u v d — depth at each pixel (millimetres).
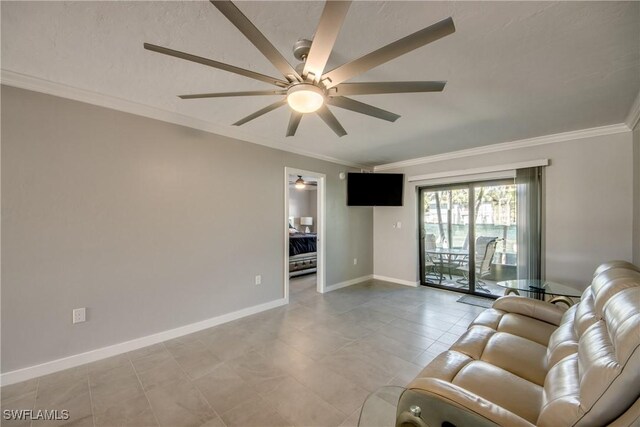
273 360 2367
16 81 2012
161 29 1523
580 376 1093
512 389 1324
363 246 5270
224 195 3209
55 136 2180
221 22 1468
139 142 2594
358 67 1319
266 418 1702
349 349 2562
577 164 3229
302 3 1332
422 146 3912
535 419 1149
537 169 3465
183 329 2863
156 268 2693
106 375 2135
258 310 3529
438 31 1072
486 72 1958
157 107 2590
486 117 2799
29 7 1345
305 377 2123
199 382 2055
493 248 4152
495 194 4137
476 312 3539
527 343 1732
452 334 2885
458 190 4516
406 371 2207
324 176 4539
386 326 3096
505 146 3721
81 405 1804
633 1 1305
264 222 3619
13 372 2018
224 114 2764
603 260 3062
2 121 1989
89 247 2326
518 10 1376
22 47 1680
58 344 2189
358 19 1434
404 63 1844
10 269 2016
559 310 2033
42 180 2129
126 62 1850
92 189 2342
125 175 2512
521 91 2244
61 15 1407
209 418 1701
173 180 2809
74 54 1756
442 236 4715
